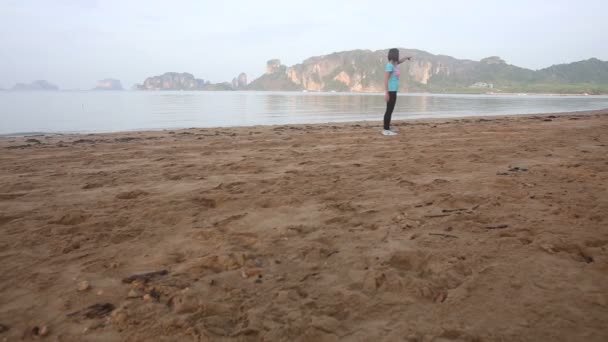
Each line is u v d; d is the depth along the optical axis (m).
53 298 1.83
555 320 1.58
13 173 4.73
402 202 3.25
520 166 4.63
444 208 3.08
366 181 3.99
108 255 2.31
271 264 2.15
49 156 6.02
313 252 2.29
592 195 3.29
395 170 4.50
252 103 34.00
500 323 1.57
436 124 11.18
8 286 1.95
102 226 2.80
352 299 1.78
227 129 10.70
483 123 11.31
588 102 40.34
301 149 6.39
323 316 1.64
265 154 5.91
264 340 1.49
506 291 1.82
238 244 2.44
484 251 2.25
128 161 5.53
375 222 2.78
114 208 3.21
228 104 31.45
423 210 3.03
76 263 2.21
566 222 2.67
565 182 3.77
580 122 11.16
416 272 2.06
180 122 14.54
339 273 2.04
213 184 4.00
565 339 1.46
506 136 7.66
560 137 7.41
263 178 4.20
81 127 12.45
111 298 1.82
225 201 3.37
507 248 2.28
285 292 1.83
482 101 42.78
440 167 4.66
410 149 6.14
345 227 2.71
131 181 4.21
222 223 2.83
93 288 1.91
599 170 4.28
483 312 1.65
